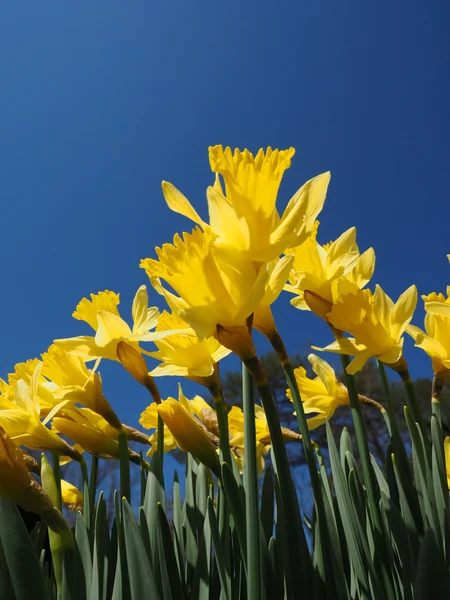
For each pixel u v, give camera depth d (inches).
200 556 11.9
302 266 13.6
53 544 10.3
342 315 12.9
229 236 10.3
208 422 18.5
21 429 13.5
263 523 13.1
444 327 13.6
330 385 17.2
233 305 9.8
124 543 11.4
